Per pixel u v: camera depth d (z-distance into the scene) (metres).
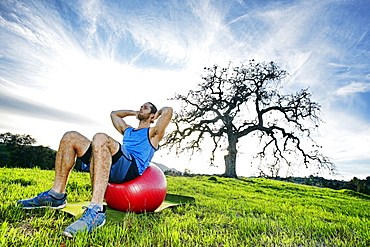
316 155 20.84
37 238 1.85
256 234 2.75
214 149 22.45
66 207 2.85
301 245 2.51
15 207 2.48
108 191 3.03
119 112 3.58
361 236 3.07
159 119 3.15
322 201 8.22
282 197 8.46
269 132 21.81
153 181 3.12
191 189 8.03
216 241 2.32
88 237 2.00
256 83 22.30
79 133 2.70
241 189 10.13
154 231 2.39
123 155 2.74
